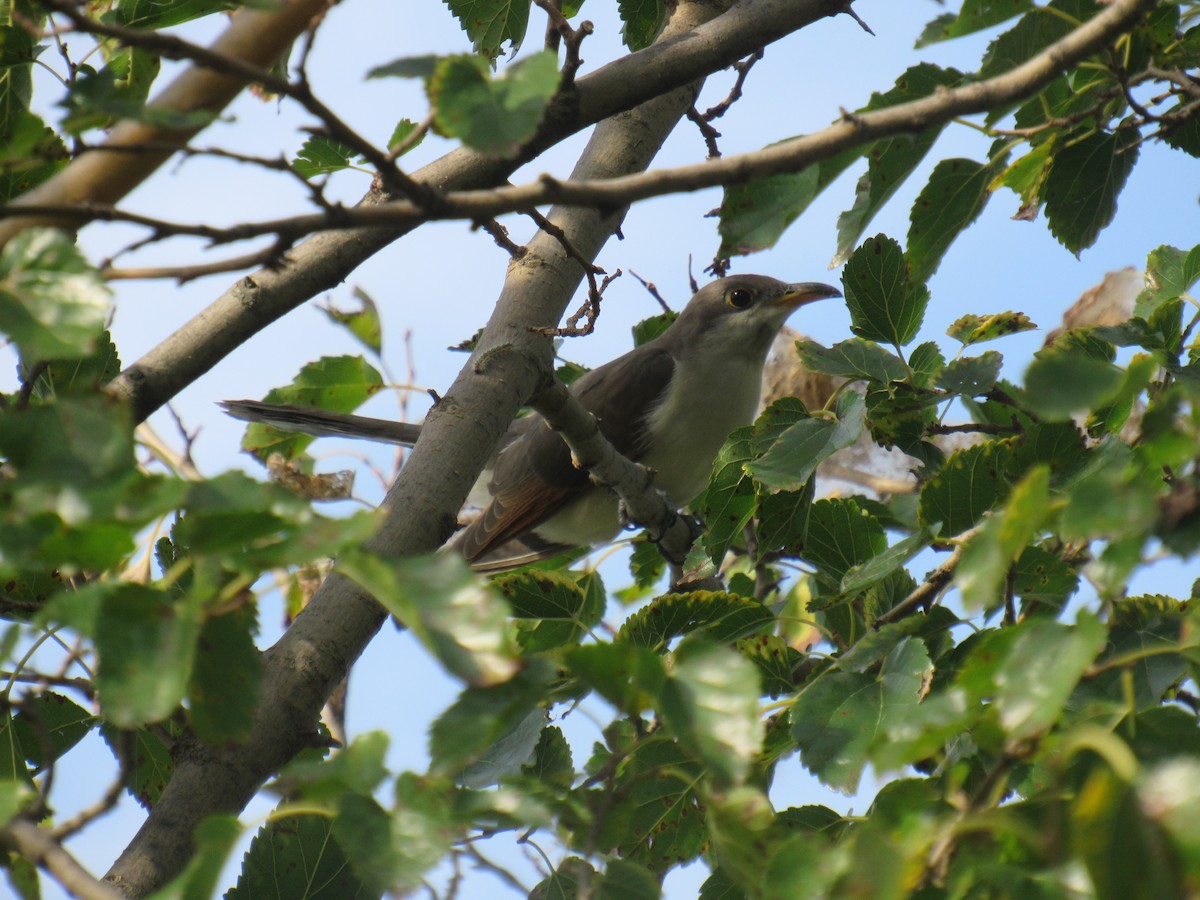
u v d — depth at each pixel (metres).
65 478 3.18
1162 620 5.25
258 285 7.55
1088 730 3.29
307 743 6.55
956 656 5.92
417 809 3.79
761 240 6.71
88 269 3.54
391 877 3.67
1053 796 3.31
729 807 3.86
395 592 3.23
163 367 7.29
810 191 6.59
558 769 6.55
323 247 7.65
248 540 3.24
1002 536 3.66
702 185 4.19
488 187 7.77
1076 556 6.91
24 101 6.34
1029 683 3.64
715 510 8.02
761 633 7.06
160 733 6.34
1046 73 4.62
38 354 3.40
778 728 6.48
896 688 5.51
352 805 3.80
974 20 6.20
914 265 7.45
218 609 3.35
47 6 3.51
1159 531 3.54
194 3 5.96
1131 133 7.23
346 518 3.24
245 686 3.66
